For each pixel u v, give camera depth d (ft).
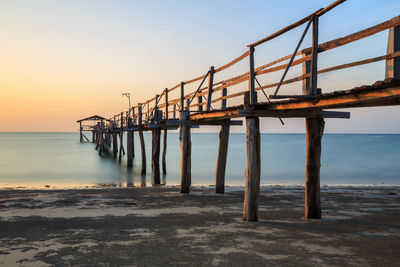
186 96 39.24
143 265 15.83
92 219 26.45
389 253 17.54
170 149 206.49
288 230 22.47
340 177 83.15
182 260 16.48
